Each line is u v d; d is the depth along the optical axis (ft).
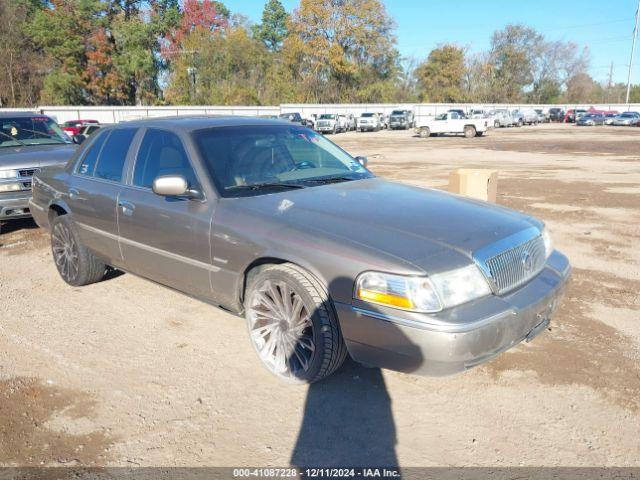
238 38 206.39
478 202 12.94
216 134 13.83
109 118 156.04
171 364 12.47
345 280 9.87
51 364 12.51
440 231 10.41
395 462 9.12
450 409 10.58
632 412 10.42
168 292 17.12
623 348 13.05
